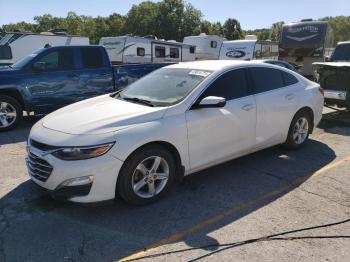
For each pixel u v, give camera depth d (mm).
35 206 4184
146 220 3869
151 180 4148
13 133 7785
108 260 3209
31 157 4074
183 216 3951
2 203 4266
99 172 3721
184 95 4500
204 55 26938
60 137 3836
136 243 3455
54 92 8516
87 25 73750
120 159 3809
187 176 5016
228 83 4887
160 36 61969
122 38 20922
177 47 23859
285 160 5656
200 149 4492
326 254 3256
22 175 5133
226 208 4129
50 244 3439
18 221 3855
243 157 5777
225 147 4793
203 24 65000
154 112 4176
